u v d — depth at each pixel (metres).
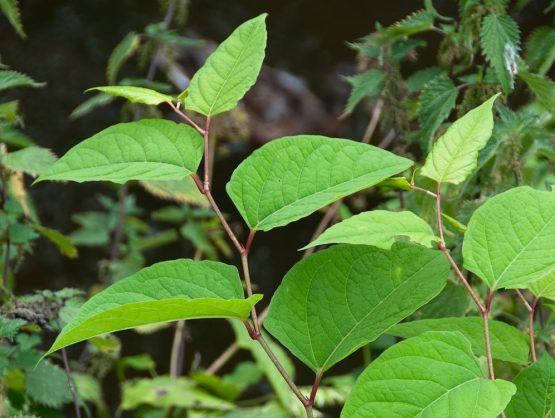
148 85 1.92
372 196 2.33
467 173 1.30
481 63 1.84
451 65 1.71
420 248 1.34
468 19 1.64
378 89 1.75
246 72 1.34
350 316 1.33
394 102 1.75
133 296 1.29
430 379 1.24
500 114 1.63
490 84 1.64
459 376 1.24
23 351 1.69
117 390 3.45
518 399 1.32
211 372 2.35
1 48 3.64
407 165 1.30
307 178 1.32
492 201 1.28
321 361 1.32
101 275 2.52
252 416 1.99
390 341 1.77
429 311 1.61
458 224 1.31
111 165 1.33
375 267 1.33
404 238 1.61
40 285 3.63
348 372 3.52
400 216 1.28
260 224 1.31
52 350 1.25
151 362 2.24
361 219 1.27
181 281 1.30
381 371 1.24
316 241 1.26
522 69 1.61
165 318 1.27
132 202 2.75
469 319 1.36
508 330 1.36
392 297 1.32
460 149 1.30
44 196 3.68
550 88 1.60
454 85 1.67
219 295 1.31
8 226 1.73
